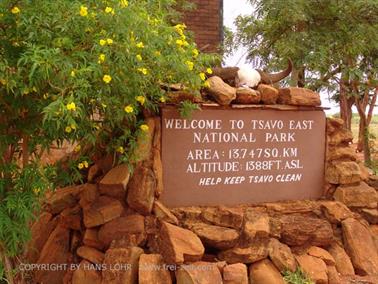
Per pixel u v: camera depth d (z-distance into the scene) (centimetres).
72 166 456
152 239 458
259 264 471
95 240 472
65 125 383
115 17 361
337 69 878
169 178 492
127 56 370
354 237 530
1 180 402
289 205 535
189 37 549
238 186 526
